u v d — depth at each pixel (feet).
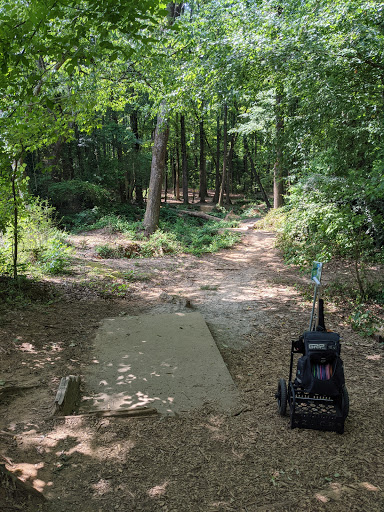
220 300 31.76
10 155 24.63
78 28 13.00
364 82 25.99
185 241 60.29
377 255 34.12
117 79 37.27
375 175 25.39
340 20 23.49
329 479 11.61
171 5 51.75
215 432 13.91
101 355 19.58
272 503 10.64
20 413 14.29
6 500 9.76
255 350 21.95
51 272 33.81
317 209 32.01
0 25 12.68
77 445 12.73
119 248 50.24
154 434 13.58
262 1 26.25
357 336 23.75
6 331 20.84
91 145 90.33
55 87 32.50
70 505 10.27
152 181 62.23
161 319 24.97
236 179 167.84
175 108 32.96
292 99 32.50
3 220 26.27
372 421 14.89
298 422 14.08
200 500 10.70
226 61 26.08
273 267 43.29
